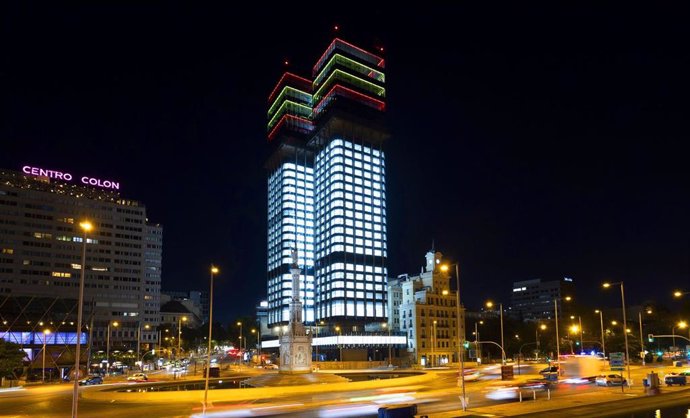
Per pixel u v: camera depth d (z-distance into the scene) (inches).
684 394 2405.3
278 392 2632.9
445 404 2151.8
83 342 6791.3
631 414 1796.3
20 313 6525.6
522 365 5639.8
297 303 3444.9
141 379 4210.1
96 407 2282.2
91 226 1450.5
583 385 3036.4
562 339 6432.1
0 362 4055.1
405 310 7598.4
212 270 2017.7
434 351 7313.0
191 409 2111.2
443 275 7800.2
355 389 2906.0
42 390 3398.1
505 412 1862.7
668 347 7081.7
